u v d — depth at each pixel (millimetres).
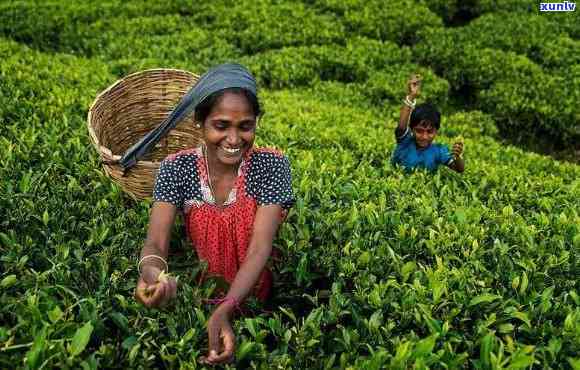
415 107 5824
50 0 12578
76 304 2840
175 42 10914
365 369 2637
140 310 2963
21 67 7148
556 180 6375
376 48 11320
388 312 3145
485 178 5676
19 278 3205
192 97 2867
